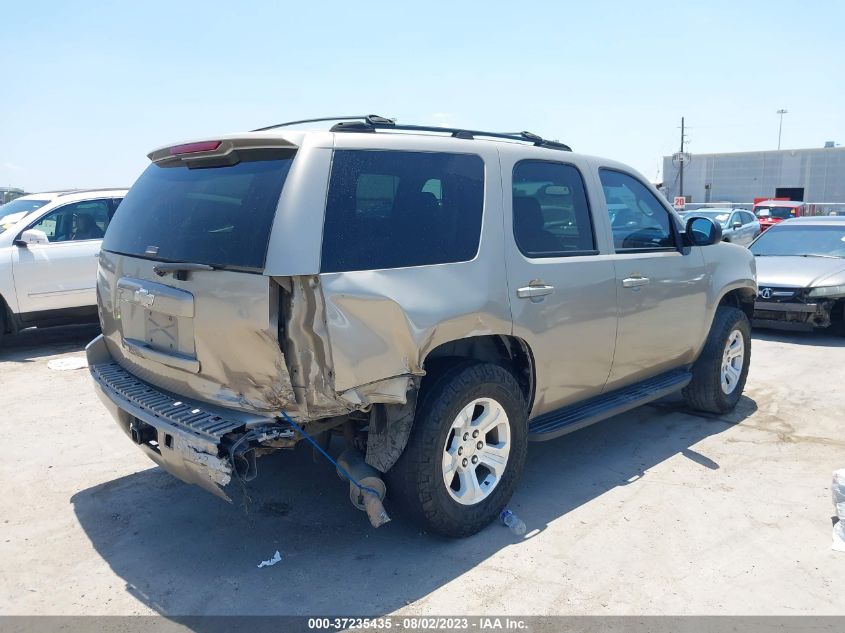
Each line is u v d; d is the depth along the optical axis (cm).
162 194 371
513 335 384
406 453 345
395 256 332
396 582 335
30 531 389
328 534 383
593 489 445
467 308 354
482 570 346
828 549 368
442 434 348
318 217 307
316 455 388
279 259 293
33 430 555
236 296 300
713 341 568
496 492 385
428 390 351
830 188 5397
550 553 363
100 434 546
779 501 426
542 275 400
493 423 379
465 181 376
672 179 6028
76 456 500
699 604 317
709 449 516
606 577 340
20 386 686
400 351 327
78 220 879
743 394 664
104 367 405
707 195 5728
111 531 388
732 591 328
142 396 350
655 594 325
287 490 439
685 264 521
